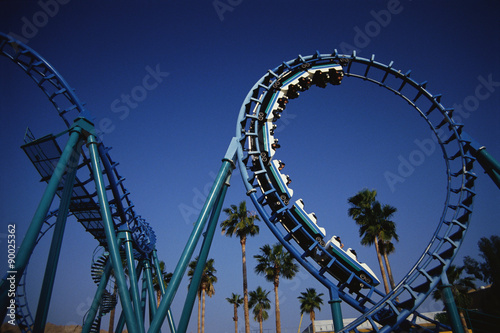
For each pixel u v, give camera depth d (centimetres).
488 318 2534
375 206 3856
